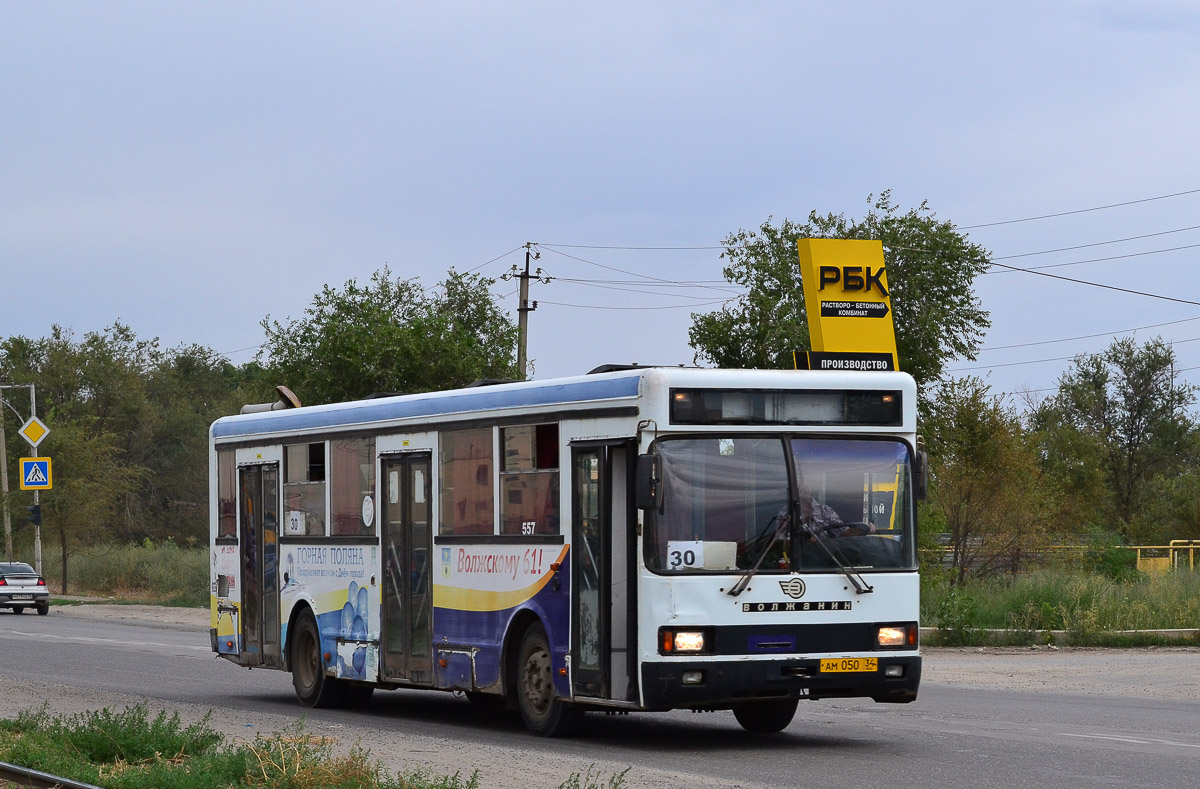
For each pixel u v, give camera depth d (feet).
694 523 44.27
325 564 61.62
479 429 52.34
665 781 38.70
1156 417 296.92
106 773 39.83
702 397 44.86
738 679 43.86
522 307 159.33
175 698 67.92
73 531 213.25
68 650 103.55
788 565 44.88
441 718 57.88
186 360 398.21
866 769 41.47
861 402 46.55
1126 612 101.30
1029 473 132.77
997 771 41.04
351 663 59.36
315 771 36.86
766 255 139.74
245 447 68.44
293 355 152.35
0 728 50.67
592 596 46.29
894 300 138.92
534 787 37.63
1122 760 43.42
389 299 179.42
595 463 46.44
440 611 54.03
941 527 130.52
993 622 102.53
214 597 70.90
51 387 310.65
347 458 60.39
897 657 45.60
